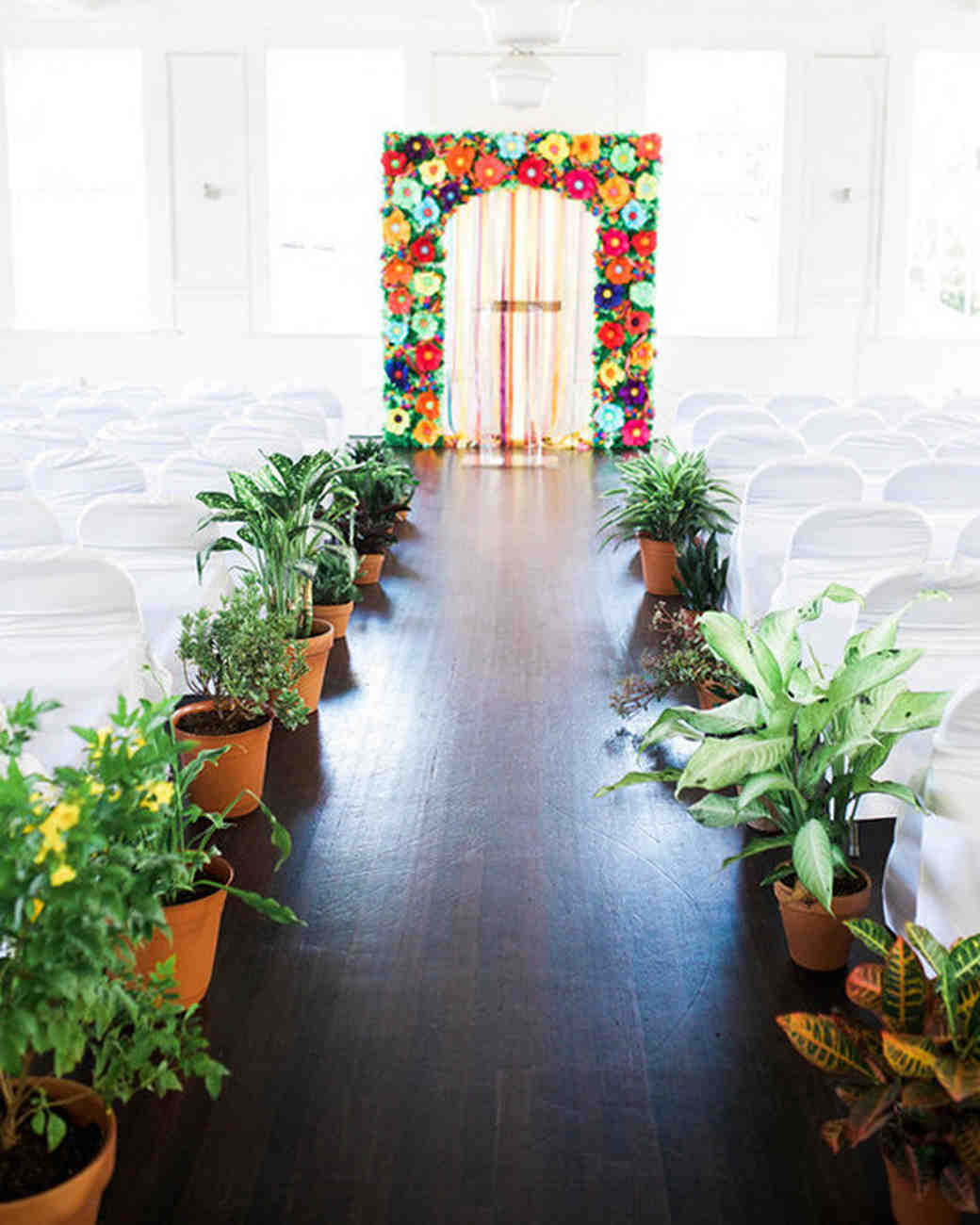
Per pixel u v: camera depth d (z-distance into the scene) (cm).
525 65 1028
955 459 643
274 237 1250
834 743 307
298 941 330
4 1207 195
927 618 371
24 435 676
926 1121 221
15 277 1248
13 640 384
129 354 1259
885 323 1239
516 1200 244
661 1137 261
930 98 1222
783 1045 291
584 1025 297
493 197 1180
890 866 331
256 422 773
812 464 545
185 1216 239
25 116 1230
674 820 401
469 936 334
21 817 203
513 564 727
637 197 1163
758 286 1250
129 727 238
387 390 1187
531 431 1209
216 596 479
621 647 572
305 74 1225
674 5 1118
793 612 321
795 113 1202
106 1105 215
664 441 684
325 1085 276
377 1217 239
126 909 213
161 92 1210
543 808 409
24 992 196
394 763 443
